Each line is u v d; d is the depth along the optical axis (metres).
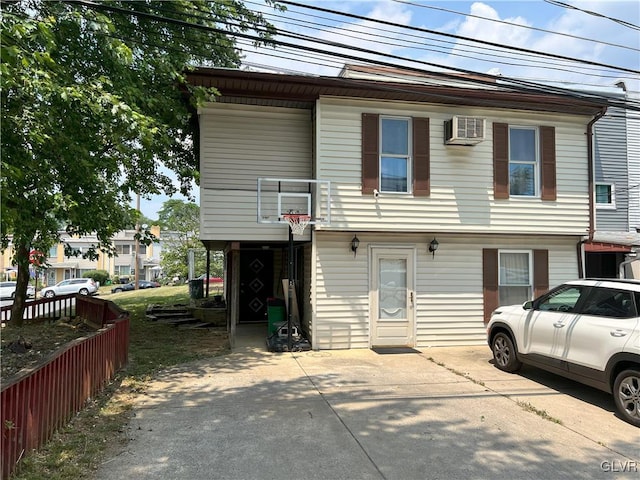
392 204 9.78
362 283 9.85
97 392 6.09
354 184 9.65
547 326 6.57
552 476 3.94
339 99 9.64
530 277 10.63
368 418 5.33
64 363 4.86
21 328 12.19
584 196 10.68
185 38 9.27
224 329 12.35
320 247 9.70
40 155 6.34
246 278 13.81
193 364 8.14
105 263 53.97
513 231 10.29
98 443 4.47
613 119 14.73
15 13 5.73
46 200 6.26
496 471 4.02
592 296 6.04
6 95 5.74
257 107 9.93
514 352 7.34
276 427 5.02
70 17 6.57
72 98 6.06
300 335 10.21
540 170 10.53
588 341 5.80
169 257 38.38
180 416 5.35
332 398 6.10
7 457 3.57
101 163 7.29
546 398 6.15
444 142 10.07
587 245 12.46
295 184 9.98
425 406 5.78
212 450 4.39
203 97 8.39
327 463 4.14
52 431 4.52
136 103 8.16
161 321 13.65
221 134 9.77
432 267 10.17
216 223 9.55
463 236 10.30
